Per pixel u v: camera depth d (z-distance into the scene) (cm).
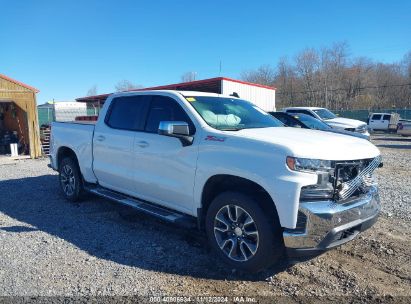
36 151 1541
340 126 1602
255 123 490
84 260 430
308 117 1185
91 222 570
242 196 387
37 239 498
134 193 538
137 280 383
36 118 1536
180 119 473
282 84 7100
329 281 386
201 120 450
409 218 587
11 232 525
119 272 401
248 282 383
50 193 772
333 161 365
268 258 378
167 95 501
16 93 1485
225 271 406
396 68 6819
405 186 841
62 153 709
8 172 1088
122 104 573
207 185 430
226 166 399
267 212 378
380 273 404
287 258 439
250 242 391
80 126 646
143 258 438
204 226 449
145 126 519
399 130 2781
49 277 389
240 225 396
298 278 392
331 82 6744
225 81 1995
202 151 428
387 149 1884
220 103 506
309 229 353
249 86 2166
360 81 6788
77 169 664
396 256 446
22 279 384
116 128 566
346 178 381
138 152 512
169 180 471
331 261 432
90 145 612
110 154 568
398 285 379
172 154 462
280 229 377
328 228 357
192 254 449
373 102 6694
